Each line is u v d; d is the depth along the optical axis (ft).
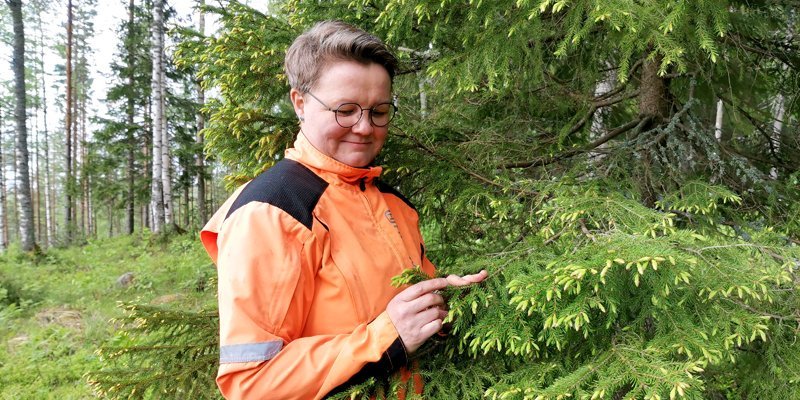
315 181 3.52
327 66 3.42
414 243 4.32
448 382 3.93
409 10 5.03
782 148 7.74
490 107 8.02
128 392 5.13
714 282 3.08
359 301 3.39
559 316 3.00
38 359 16.39
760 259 3.40
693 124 6.23
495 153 6.51
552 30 5.43
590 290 3.16
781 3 6.56
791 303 3.81
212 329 5.94
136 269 29.14
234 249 3.09
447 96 7.98
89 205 79.97
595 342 3.58
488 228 5.98
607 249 2.98
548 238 4.08
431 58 6.66
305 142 3.73
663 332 3.37
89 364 15.81
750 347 4.40
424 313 3.29
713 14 4.22
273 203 3.23
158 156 37.96
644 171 5.91
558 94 7.67
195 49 6.48
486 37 4.96
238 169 7.04
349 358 3.09
